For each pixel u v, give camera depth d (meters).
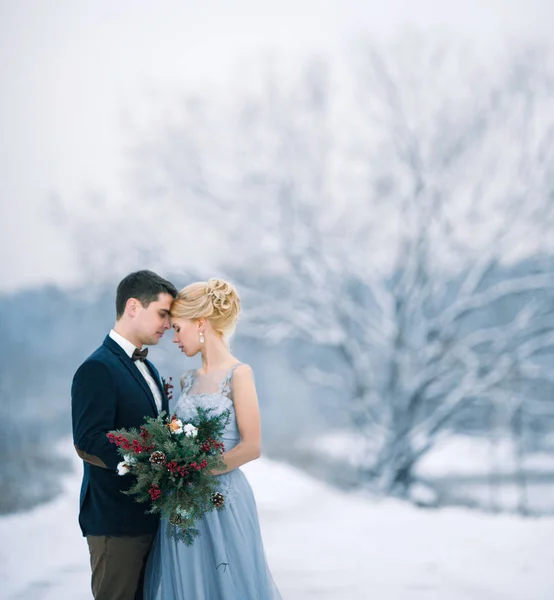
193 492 3.54
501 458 17.20
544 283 15.73
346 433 22.25
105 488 3.72
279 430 22.80
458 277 17.08
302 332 16.52
